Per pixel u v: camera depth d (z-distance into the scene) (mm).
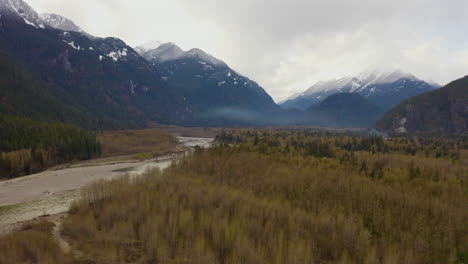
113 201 30906
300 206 29328
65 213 31672
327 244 20891
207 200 30391
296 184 37094
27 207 35656
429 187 36281
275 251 19141
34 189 46875
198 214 26750
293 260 18141
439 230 21844
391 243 20609
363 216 25547
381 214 25562
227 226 22609
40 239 21594
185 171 51688
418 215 25125
